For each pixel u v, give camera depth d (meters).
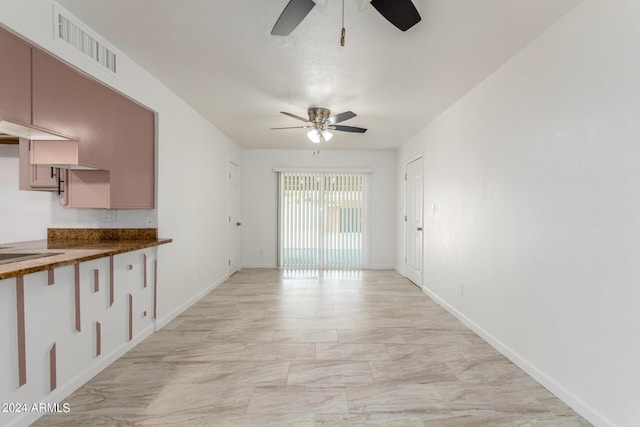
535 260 2.29
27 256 1.97
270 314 3.66
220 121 4.43
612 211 1.70
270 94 3.40
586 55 1.85
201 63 2.74
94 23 2.18
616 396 1.67
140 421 1.81
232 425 1.79
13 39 1.79
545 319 2.19
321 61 2.65
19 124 1.84
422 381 2.25
